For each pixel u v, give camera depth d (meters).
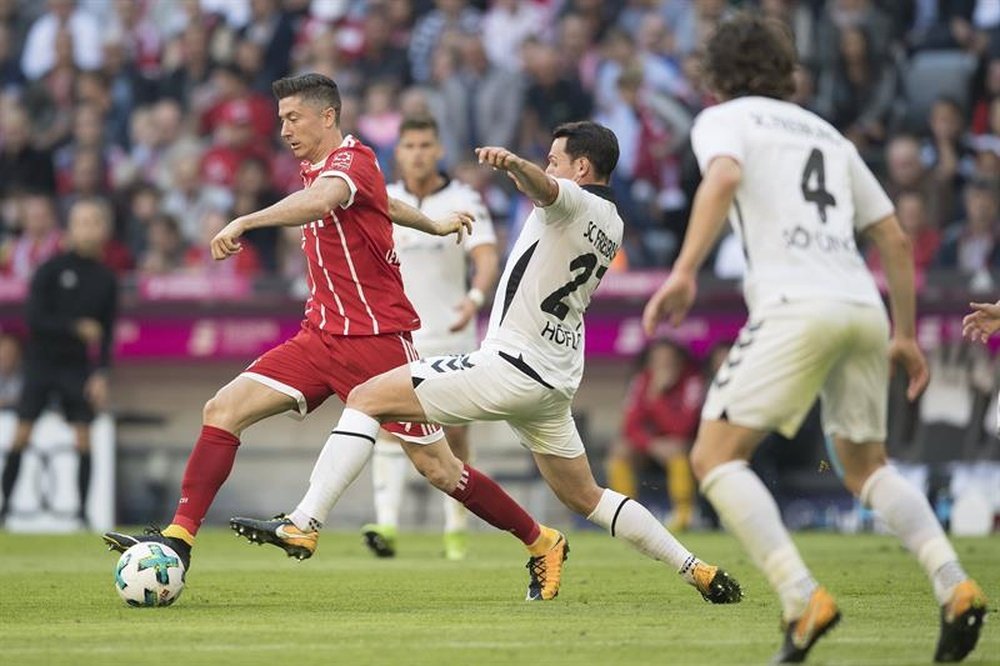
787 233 18.70
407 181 40.00
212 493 26.94
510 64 69.81
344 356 28.05
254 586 30.50
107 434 59.34
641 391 57.34
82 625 23.05
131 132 73.19
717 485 18.45
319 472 25.44
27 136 71.75
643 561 38.38
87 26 76.88
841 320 18.41
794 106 19.62
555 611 25.20
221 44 73.62
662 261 62.22
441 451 27.23
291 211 26.28
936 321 55.91
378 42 70.75
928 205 60.56
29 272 66.81
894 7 65.69
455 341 40.41
